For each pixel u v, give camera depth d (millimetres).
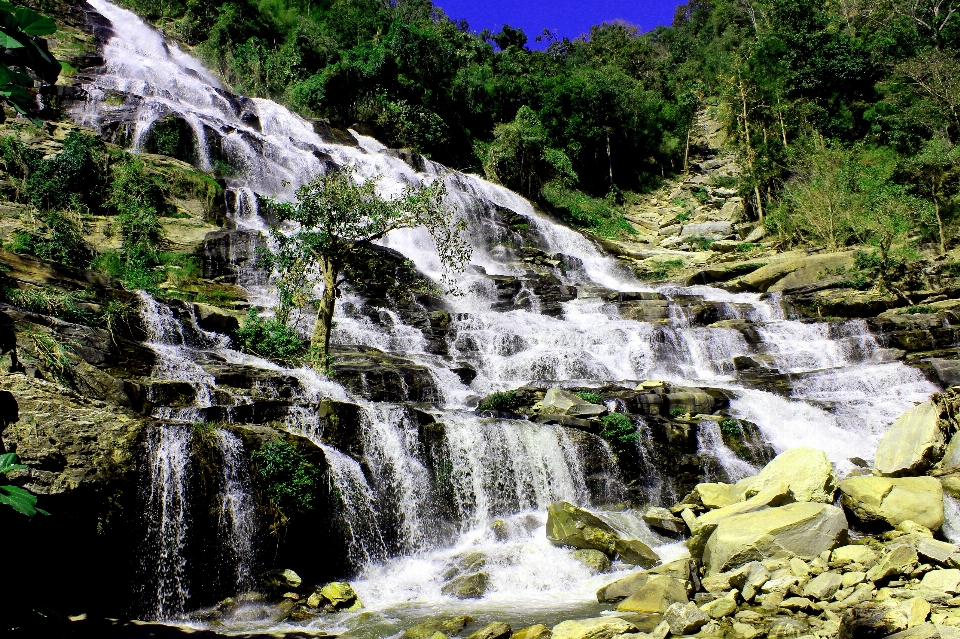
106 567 7762
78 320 11711
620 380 16688
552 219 38594
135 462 8258
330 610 8281
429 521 10750
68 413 8180
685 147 54219
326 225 14562
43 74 3521
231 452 9141
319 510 9539
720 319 22328
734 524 9180
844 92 45500
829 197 30156
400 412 11336
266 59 39281
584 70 56625
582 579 9273
